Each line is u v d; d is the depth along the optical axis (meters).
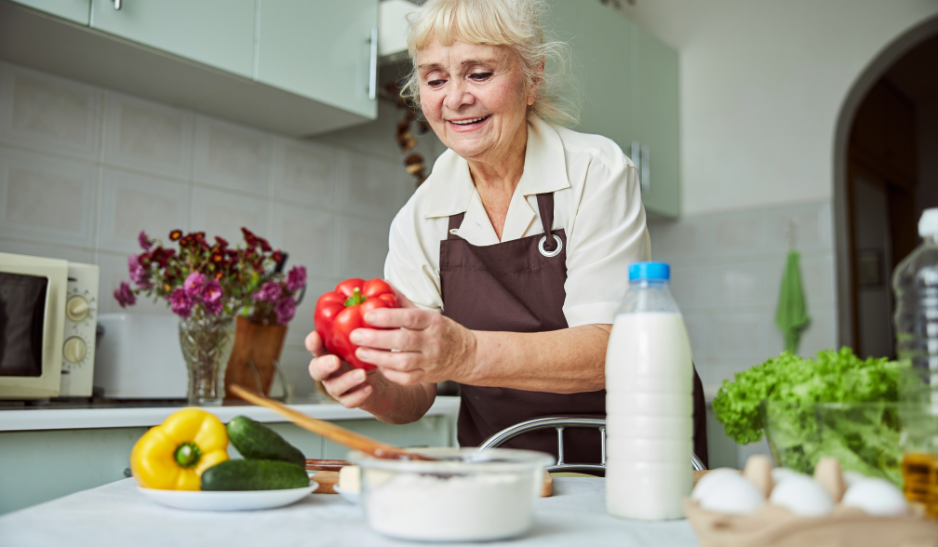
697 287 3.33
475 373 0.87
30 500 1.31
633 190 1.17
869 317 4.45
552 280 1.21
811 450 0.69
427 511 0.58
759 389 0.77
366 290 0.91
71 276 1.62
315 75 2.08
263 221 2.33
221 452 0.78
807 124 3.12
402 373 0.81
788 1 3.20
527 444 1.31
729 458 2.65
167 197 2.11
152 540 0.59
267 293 1.87
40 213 1.85
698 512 0.55
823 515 0.50
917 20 2.92
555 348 0.91
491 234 1.27
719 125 3.33
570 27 2.72
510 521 0.60
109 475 1.43
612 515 0.72
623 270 1.10
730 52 3.33
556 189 1.19
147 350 1.76
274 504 0.73
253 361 2.01
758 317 3.16
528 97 1.19
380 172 2.71
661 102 3.29
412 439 1.95
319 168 2.50
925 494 0.62
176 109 2.14
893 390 0.74
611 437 0.72
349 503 0.77
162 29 1.75
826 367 0.74
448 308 1.30
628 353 0.71
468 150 1.13
